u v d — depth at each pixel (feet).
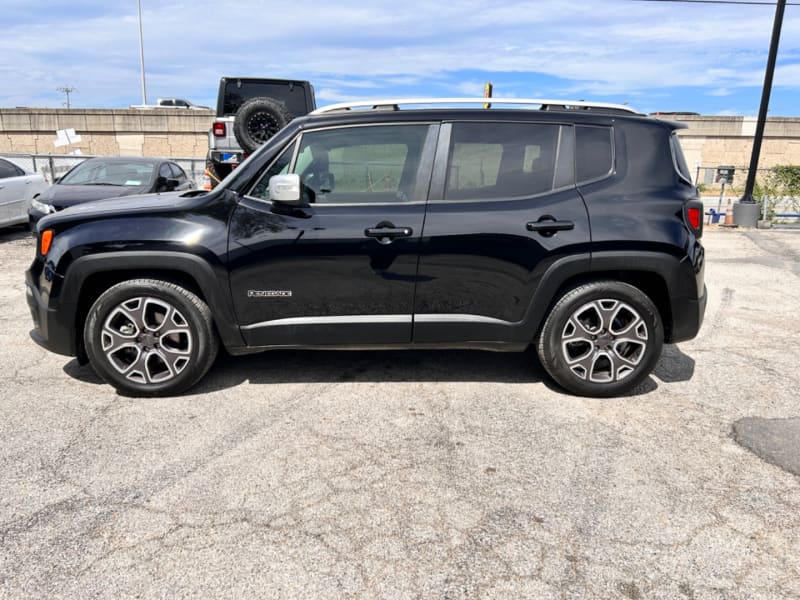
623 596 7.36
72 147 71.00
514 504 9.20
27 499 9.20
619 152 12.88
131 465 10.21
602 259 12.39
